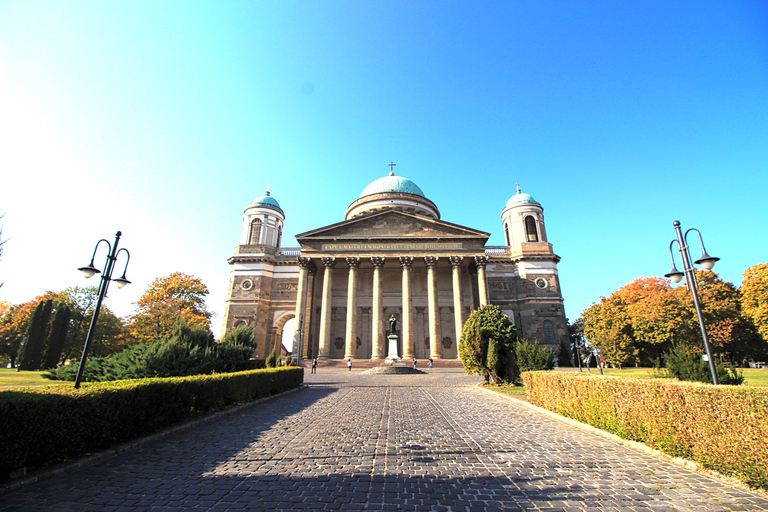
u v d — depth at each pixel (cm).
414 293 6066
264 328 6094
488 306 2692
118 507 622
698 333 4766
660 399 939
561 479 765
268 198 7000
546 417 1459
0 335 6325
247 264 6322
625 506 634
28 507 618
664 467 843
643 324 5197
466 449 988
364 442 1055
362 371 4228
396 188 7250
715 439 786
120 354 1733
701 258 1292
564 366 5750
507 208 6875
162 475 780
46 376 1892
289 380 2380
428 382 2911
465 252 5378
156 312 5872
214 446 1010
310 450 971
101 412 927
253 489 703
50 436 789
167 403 1194
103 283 1312
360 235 5581
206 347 1947
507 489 710
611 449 992
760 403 709
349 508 621
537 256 6269
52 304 5753
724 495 682
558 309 6066
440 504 641
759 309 4719
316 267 5784
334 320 5981
